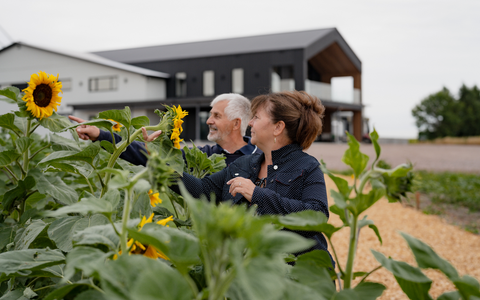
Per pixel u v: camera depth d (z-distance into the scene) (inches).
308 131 74.6
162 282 20.5
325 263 33.6
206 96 843.4
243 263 21.7
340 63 1070.4
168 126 56.9
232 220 20.9
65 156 54.8
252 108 79.4
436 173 563.5
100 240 30.9
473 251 205.2
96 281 33.9
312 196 66.7
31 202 67.9
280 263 24.1
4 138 109.3
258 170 78.1
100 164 64.1
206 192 73.9
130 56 992.2
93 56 982.4
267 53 805.2
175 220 53.6
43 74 60.4
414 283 31.2
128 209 29.0
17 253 37.2
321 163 30.8
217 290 22.6
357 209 30.1
